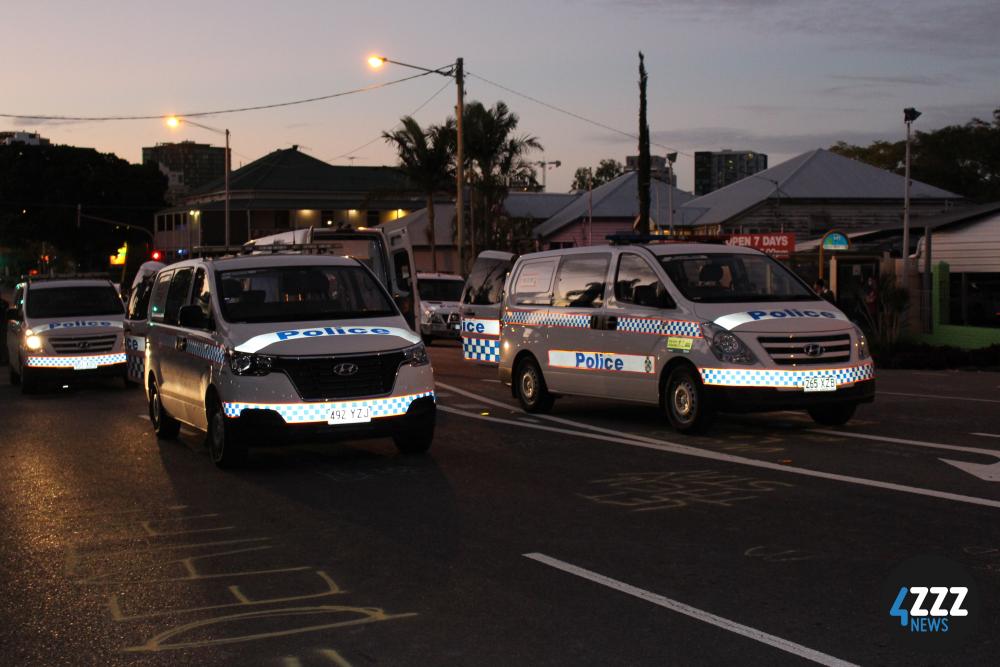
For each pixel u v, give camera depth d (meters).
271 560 7.34
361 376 10.75
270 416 10.51
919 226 30.95
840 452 11.14
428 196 52.16
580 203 68.50
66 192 86.62
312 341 10.75
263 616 6.07
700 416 12.34
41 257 97.31
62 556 7.59
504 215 54.91
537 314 15.17
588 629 5.71
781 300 12.80
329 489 9.92
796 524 7.98
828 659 5.19
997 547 7.17
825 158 59.62
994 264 29.25
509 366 15.72
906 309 28.69
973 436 12.14
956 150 76.25
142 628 5.91
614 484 9.76
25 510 9.30
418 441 11.60
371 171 83.69
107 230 88.38
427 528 8.20
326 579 6.82
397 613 6.07
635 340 13.31
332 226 23.94
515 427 13.77
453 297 34.28
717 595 6.26
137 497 9.75
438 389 18.75
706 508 8.62
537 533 7.93
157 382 13.57
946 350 24.64
